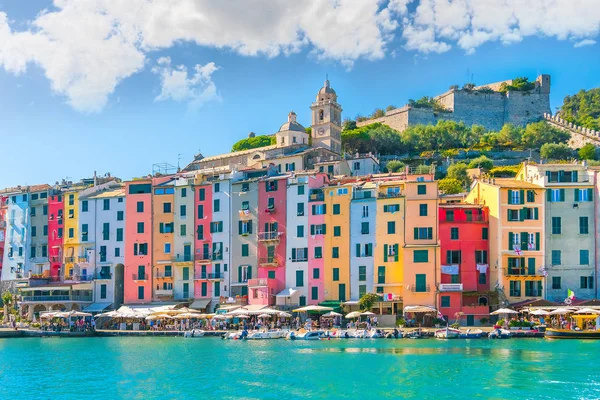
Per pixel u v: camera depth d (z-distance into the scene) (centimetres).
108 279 14688
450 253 12581
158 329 12825
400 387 7119
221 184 14300
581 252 12488
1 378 7969
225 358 9106
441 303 12238
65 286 14688
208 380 7650
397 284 12531
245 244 13912
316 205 13412
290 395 6894
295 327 12394
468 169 19138
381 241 12788
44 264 15425
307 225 13425
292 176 13738
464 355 8912
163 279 14400
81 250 15088
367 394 6875
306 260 13350
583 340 10288
